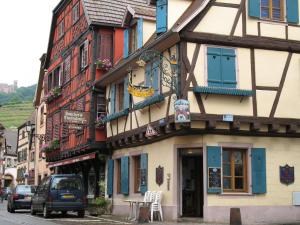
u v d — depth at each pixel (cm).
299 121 1795
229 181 1741
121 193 2238
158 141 1912
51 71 3338
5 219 1973
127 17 2206
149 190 1958
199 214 1839
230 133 1739
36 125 4266
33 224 1698
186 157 1864
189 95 1673
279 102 1786
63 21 3091
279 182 1791
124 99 2184
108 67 2452
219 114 1691
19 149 5941
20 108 11825
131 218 1941
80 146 2516
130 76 1977
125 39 2259
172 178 1777
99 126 2398
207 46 1723
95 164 2577
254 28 1792
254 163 1758
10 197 2603
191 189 1852
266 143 1791
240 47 1766
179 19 1828
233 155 1759
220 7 1756
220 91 1683
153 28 2139
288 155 1816
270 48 1803
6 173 7500
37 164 4325
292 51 1838
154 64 1894
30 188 2573
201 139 1719
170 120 1722
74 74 2773
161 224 1650
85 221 1847
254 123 1730
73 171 3045
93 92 2453
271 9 1842
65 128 2856
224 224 1644
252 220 1727
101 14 2525
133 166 2152
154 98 1819
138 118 2038
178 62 1705
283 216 1775
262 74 1780
